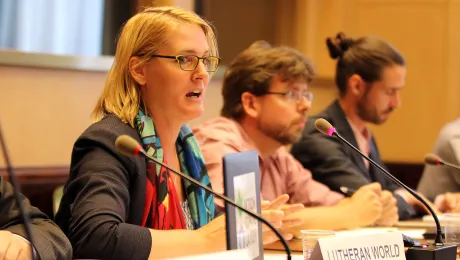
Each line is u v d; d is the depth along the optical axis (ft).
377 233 10.53
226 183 9.85
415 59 33.14
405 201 20.43
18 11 22.25
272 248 13.52
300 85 17.04
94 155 11.35
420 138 33.17
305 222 15.83
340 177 19.83
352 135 20.65
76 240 10.67
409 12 33.01
